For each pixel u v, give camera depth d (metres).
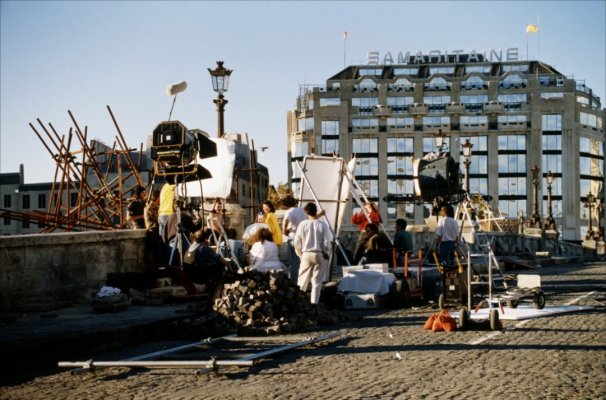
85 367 8.38
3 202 111.44
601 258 60.19
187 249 17.11
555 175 123.25
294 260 17.97
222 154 19.42
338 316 13.12
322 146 124.56
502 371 7.96
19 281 14.49
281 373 8.05
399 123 124.56
